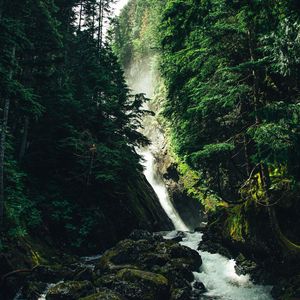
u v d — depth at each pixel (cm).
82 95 2647
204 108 1603
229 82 1552
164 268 1514
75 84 2692
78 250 2066
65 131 2292
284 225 1509
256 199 1562
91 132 2484
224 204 2469
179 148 1981
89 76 2655
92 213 2245
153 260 1577
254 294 1393
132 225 2539
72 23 3331
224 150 1545
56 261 1727
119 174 2570
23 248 1566
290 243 1412
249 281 1530
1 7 1445
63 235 2066
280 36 910
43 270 1487
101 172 2234
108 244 2248
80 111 2316
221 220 2038
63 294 1246
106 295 1181
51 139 2258
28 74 2047
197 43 1688
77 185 2312
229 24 1481
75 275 1494
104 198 2462
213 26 1466
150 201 3322
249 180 1675
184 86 1894
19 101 1452
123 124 2727
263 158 1123
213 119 1789
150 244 1733
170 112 2173
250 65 1318
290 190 1507
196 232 2739
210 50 1595
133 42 7600
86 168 2294
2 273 1358
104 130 2486
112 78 3012
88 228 2147
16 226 1566
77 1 3222
